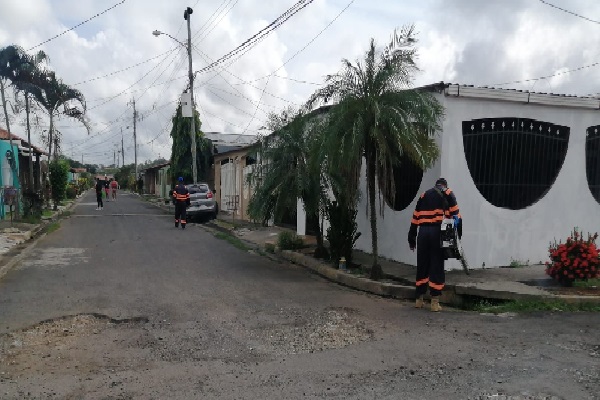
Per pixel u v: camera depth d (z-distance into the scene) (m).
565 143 10.17
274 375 4.73
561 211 10.19
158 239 15.97
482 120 9.39
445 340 5.74
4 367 4.96
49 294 8.18
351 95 8.55
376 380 4.58
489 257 9.57
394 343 5.66
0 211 18.88
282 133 11.03
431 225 7.34
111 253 12.86
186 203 19.66
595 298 7.08
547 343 5.49
